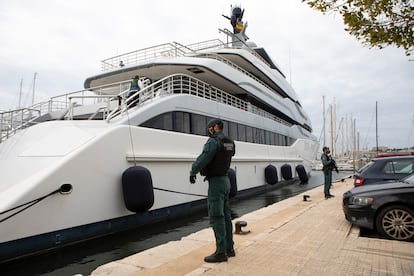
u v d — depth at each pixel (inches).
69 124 301.6
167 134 350.3
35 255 214.5
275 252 167.5
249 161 571.2
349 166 1672.0
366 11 132.6
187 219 362.9
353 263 149.9
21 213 207.5
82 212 248.2
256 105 731.4
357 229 225.5
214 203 150.4
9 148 295.3
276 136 742.5
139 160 306.0
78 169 247.4
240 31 873.5
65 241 234.2
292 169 824.9
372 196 215.6
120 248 253.6
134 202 278.8
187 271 142.6
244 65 687.7
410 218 200.4
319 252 167.8
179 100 387.2
